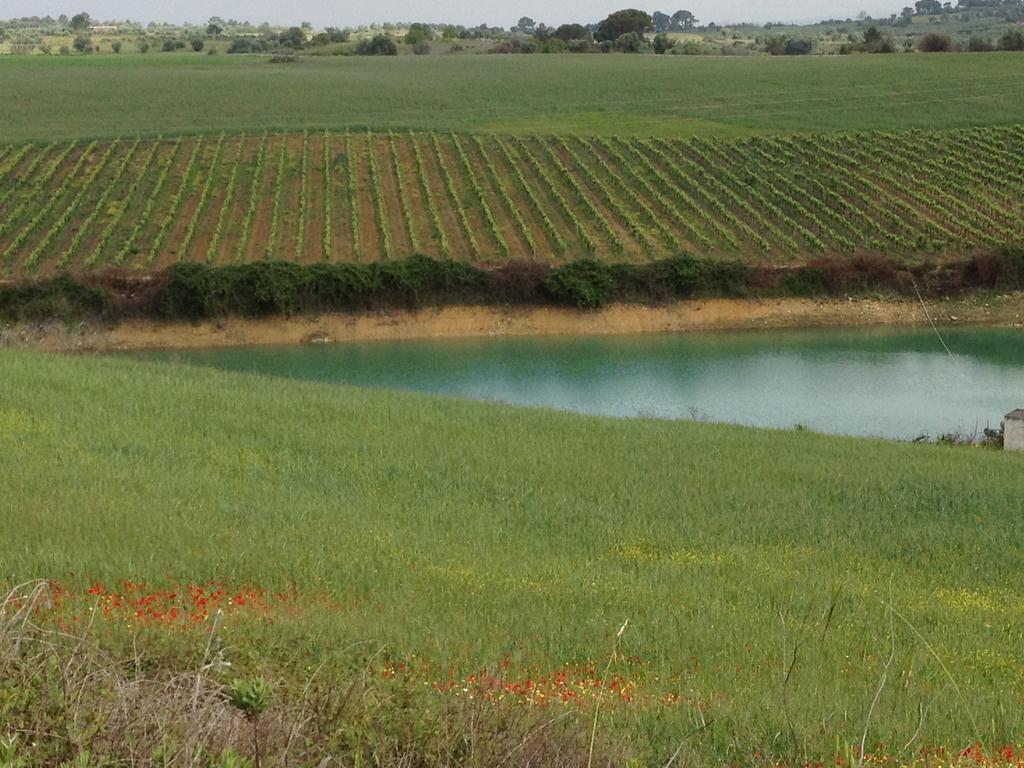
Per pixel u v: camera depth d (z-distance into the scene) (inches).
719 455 951.6
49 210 2437.3
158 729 244.5
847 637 489.1
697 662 430.9
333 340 2079.2
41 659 280.7
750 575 616.7
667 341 2063.2
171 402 1011.3
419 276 2149.4
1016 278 2268.7
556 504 773.3
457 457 888.3
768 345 2011.6
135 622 402.0
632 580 586.6
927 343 2014.0
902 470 917.8
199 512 661.9
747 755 306.0
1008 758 310.8
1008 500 834.2
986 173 2768.2
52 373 1101.7
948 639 502.3
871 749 316.8
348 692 280.8
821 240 2411.4
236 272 2086.6
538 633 455.5
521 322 2154.3
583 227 2465.6
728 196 2655.0
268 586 517.7
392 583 535.5
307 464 842.8
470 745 267.9
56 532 567.5
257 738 245.9
